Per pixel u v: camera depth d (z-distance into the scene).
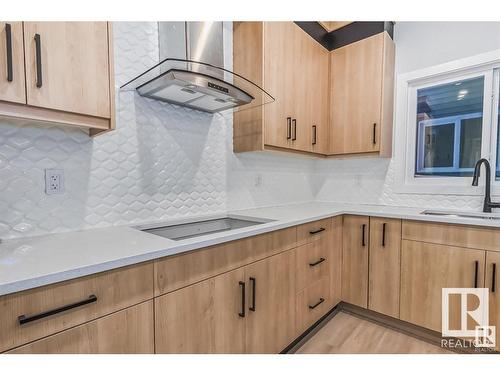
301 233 1.74
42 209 1.21
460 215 2.04
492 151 2.04
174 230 1.61
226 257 1.23
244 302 1.31
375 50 2.25
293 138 2.11
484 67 2.04
